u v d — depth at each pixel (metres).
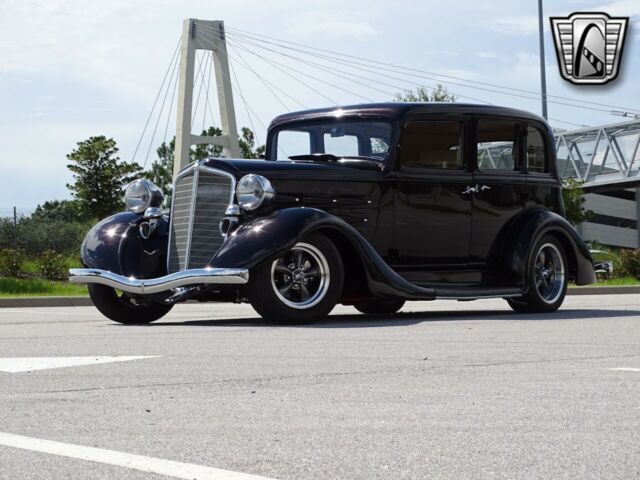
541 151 9.64
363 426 3.51
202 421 3.60
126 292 8.02
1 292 16.75
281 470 2.85
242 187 7.62
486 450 3.13
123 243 8.18
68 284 19.00
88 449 3.11
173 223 8.11
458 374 4.82
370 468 2.88
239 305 13.34
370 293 8.17
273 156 9.52
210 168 7.86
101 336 6.76
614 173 55.25
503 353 5.71
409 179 8.55
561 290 9.60
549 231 9.46
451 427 3.50
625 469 2.89
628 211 64.62
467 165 8.95
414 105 8.72
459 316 9.06
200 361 5.26
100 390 4.30
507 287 9.12
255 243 7.38
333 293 7.71
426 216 8.66
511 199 9.28
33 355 5.55
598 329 7.42
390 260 8.49
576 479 2.77
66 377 4.68
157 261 8.27
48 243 24.09
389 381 4.58
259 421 3.60
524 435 3.36
